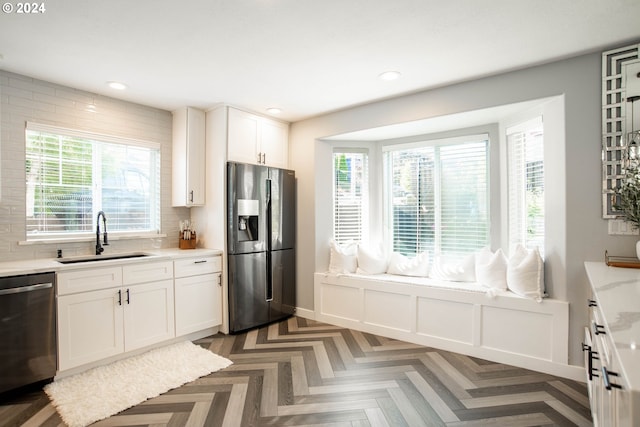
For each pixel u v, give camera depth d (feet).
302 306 12.85
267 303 11.80
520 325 8.41
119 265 8.54
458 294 9.30
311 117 12.45
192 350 9.40
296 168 12.99
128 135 10.70
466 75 8.72
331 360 8.93
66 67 8.13
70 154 9.54
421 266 11.24
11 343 6.86
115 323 8.45
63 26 6.28
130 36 6.69
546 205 8.33
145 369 8.20
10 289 6.82
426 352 9.41
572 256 7.72
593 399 5.82
